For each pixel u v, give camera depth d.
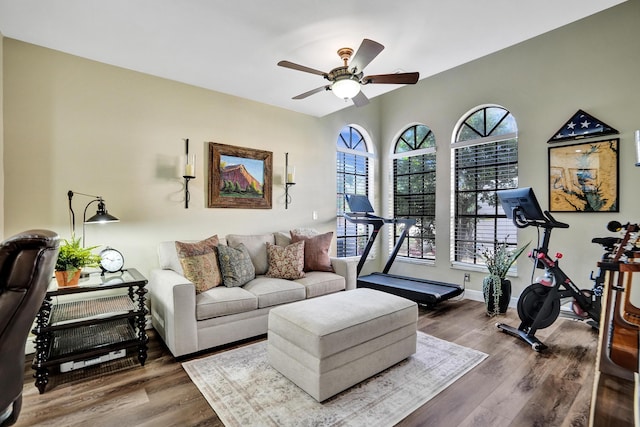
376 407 1.88
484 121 4.25
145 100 3.15
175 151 3.34
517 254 3.55
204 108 3.53
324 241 3.79
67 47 2.61
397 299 2.53
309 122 4.52
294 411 1.84
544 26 2.27
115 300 2.72
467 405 1.90
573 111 3.42
